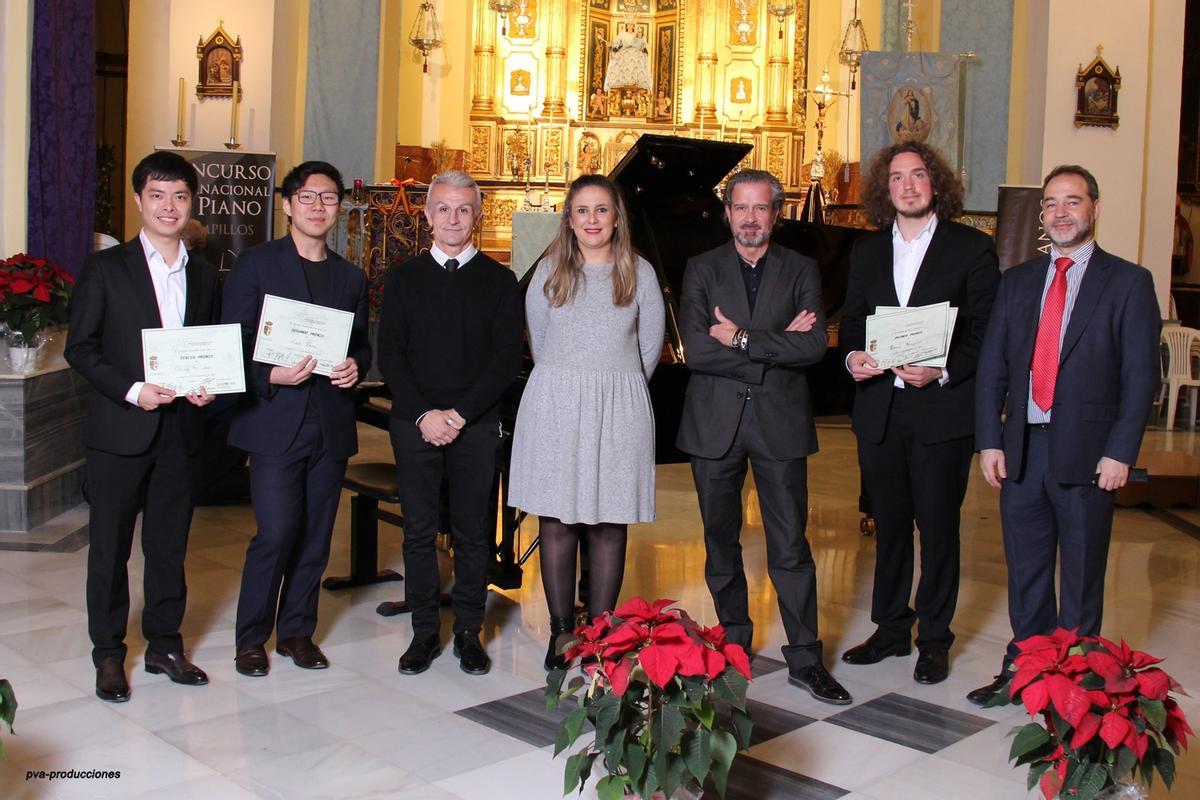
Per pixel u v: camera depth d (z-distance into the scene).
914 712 3.46
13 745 3.04
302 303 3.53
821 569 5.32
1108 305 3.31
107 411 3.34
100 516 3.37
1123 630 4.41
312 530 3.75
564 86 14.16
